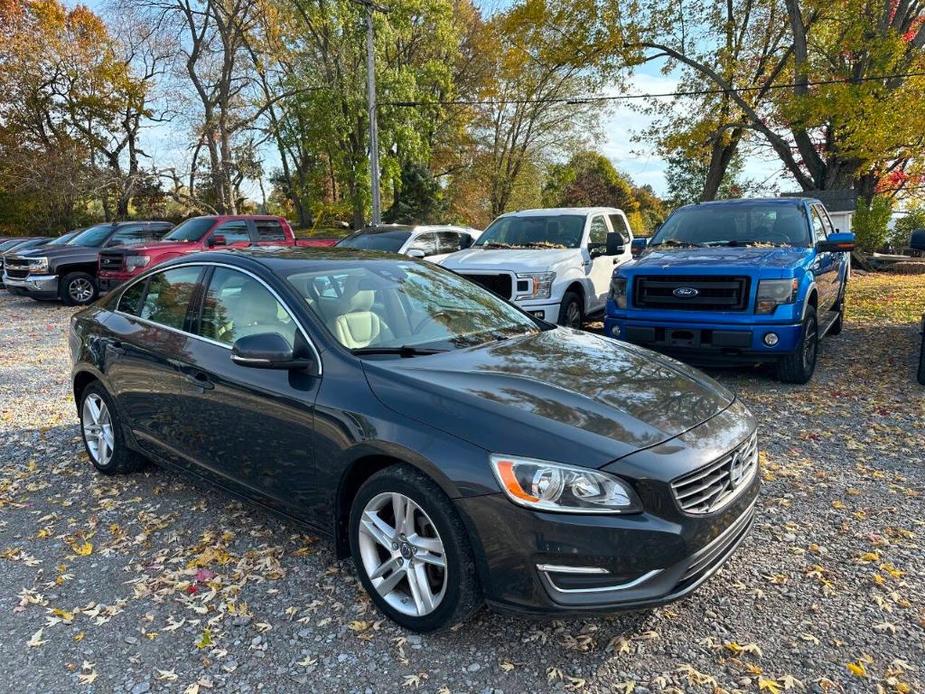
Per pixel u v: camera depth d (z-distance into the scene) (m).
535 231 9.89
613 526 2.40
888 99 17.23
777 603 2.98
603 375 3.13
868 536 3.56
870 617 2.87
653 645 2.70
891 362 7.51
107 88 38.06
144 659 2.68
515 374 3.02
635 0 21.75
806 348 6.52
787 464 4.59
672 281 6.38
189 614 2.98
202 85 34.03
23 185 35.22
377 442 2.75
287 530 3.76
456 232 13.41
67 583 3.27
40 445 5.32
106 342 4.32
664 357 3.72
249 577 3.26
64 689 2.51
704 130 21.55
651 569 2.44
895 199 26.78
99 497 4.29
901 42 17.39
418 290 3.91
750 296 6.07
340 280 3.66
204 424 3.61
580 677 2.53
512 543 2.45
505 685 2.49
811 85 19.98
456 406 2.70
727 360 6.29
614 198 54.84
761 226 7.48
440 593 2.66
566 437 2.52
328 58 30.48
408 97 30.38
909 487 4.16
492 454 2.50
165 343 3.88
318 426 2.99
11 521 3.98
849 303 12.41
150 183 34.59
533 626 2.83
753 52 23.11
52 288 14.44
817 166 21.25
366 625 2.86
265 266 3.62
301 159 37.75
